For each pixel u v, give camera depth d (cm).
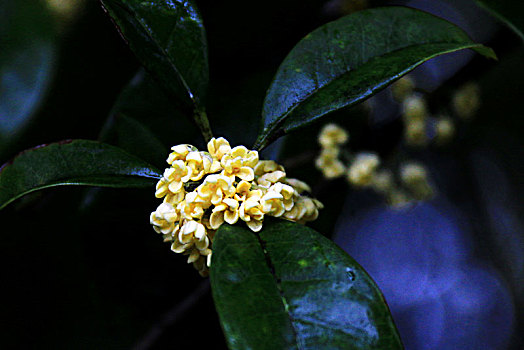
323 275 40
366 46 44
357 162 52
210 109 50
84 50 52
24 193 42
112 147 43
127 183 43
